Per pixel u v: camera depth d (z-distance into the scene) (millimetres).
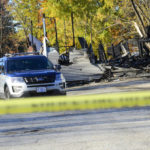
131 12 76938
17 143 10469
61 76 22531
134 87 29141
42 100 10383
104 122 12977
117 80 39969
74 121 13695
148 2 64375
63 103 9891
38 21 98125
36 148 9758
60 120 14211
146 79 37500
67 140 10484
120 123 12617
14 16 105250
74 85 40969
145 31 53094
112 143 9812
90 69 41375
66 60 41562
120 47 48312
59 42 80062
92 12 71188
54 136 11156
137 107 16500
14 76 21625
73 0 63719
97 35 76750
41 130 12258
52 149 9555
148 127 11648
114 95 10422
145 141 9836
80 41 51219
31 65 23875
